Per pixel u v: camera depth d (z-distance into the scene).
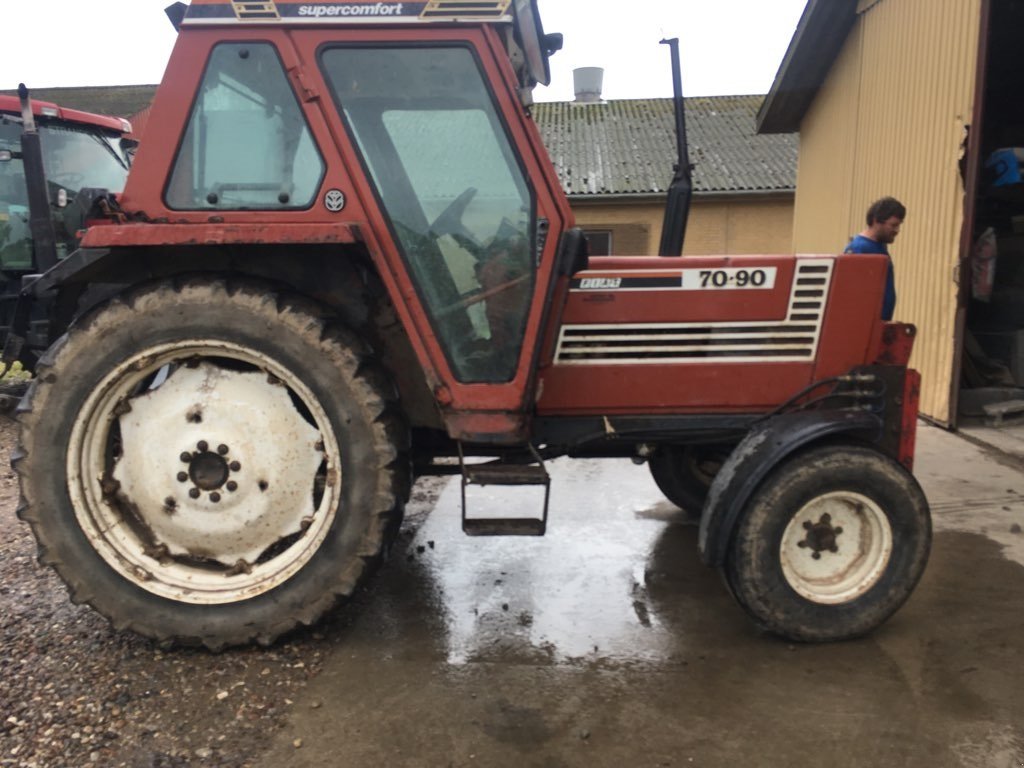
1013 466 5.39
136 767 2.32
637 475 5.36
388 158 2.86
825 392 3.38
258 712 2.59
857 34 8.57
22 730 2.48
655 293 3.30
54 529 2.85
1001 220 8.12
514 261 2.91
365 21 2.78
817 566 3.05
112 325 2.80
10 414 6.57
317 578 2.89
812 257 3.32
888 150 7.78
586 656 2.96
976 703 2.63
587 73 18.73
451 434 2.95
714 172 15.30
